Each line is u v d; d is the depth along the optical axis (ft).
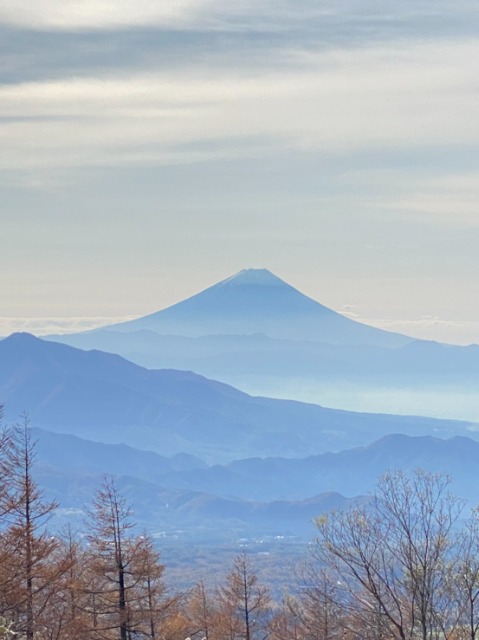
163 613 398.42
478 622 207.82
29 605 293.43
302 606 351.46
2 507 292.40
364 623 212.23
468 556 206.90
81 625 327.88
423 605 203.21
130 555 374.02
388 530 211.00
